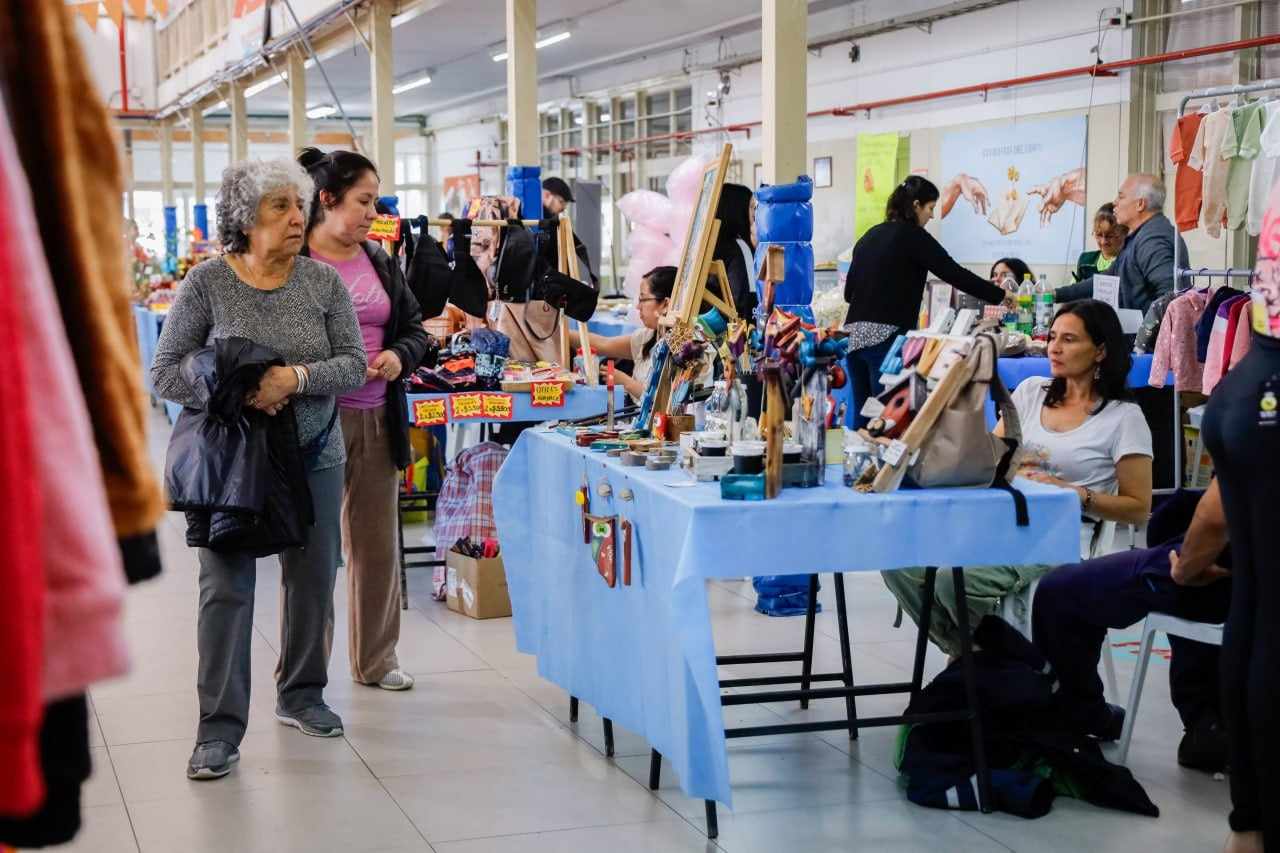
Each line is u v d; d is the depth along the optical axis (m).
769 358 3.19
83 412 0.88
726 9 13.05
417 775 3.57
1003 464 3.22
